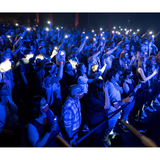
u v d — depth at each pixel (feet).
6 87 6.21
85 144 7.32
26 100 13.12
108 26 75.31
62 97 10.82
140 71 11.19
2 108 6.16
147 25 58.95
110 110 8.51
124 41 25.93
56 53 11.87
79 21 83.51
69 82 10.73
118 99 8.32
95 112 7.11
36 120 5.05
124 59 15.65
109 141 8.29
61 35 38.09
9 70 9.89
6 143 5.79
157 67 12.84
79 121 6.98
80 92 6.23
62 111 6.13
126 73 9.47
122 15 67.62
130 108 9.84
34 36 27.07
